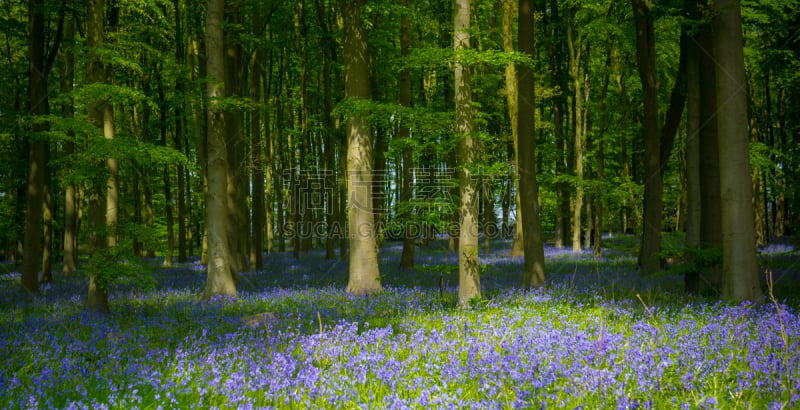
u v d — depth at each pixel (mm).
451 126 10891
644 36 16844
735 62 9117
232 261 17922
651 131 16672
